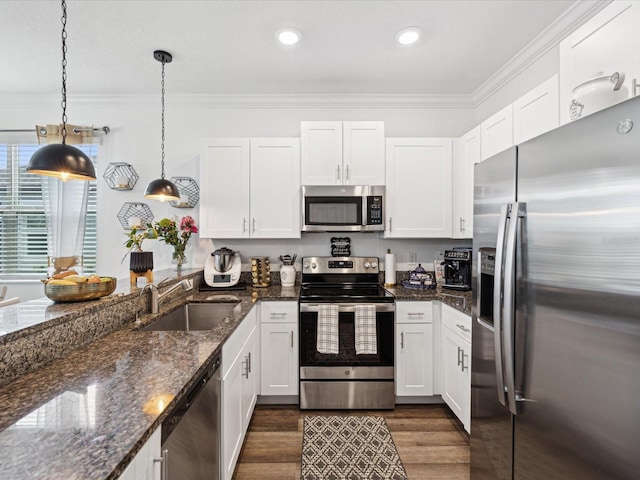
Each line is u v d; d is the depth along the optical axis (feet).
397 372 7.76
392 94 9.57
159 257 9.77
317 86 9.07
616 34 3.69
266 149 8.71
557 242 3.23
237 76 8.46
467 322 6.36
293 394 7.78
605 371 2.72
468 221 8.20
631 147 2.49
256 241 9.84
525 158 3.74
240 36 6.75
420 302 7.75
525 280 3.67
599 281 2.76
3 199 9.70
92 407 2.60
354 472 5.74
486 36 6.76
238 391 5.51
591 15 5.80
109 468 1.88
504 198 4.18
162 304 6.63
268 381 7.77
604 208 2.71
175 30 6.56
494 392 4.50
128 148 9.76
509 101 8.25
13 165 9.69
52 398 2.76
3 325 3.34
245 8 5.91
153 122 9.78
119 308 4.96
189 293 8.06
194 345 4.17
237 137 9.81
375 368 7.69
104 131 9.67
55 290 4.30
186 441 3.23
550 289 3.31
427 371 7.75
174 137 9.77
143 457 2.34
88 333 4.23
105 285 4.66
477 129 7.69
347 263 9.43
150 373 3.30
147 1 5.73
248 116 9.81
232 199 8.70
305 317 7.66
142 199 9.77
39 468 1.87
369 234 9.85
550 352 3.32
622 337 2.57
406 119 9.86
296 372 7.80
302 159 8.70
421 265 9.76
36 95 9.47
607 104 3.48
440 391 7.72
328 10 5.97
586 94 3.59
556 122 4.99
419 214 8.77
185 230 9.05
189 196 9.75
